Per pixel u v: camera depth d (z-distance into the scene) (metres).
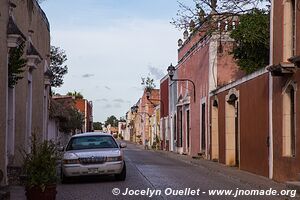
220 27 27.20
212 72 30.17
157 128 62.16
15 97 17.12
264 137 19.80
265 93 19.62
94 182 17.70
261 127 20.17
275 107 18.41
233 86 24.56
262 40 25.84
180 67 42.84
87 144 18.56
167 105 51.97
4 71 14.05
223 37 29.94
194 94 35.72
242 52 26.92
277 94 18.17
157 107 62.66
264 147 19.81
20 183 15.90
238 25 26.61
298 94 16.33
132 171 22.31
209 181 18.69
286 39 17.34
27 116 19.91
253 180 18.45
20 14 17.67
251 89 21.55
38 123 22.58
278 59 17.95
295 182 16.05
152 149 57.22
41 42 23.53
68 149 18.42
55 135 39.09
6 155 14.52
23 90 18.27
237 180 18.94
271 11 18.72
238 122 23.77
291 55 17.23
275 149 18.47
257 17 25.81
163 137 54.88
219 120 27.52
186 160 30.72
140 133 90.06
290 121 17.45
